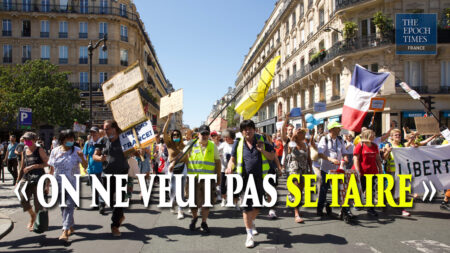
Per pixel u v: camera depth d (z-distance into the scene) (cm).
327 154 614
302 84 3008
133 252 433
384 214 639
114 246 459
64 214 487
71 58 3719
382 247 439
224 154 761
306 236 496
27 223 602
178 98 692
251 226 465
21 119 1473
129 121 603
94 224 584
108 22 3762
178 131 685
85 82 3716
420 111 2045
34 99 2853
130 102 607
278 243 464
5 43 3650
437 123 749
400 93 2038
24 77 2992
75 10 3747
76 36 3728
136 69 607
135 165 741
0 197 890
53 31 3706
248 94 757
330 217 621
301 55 3133
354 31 2206
